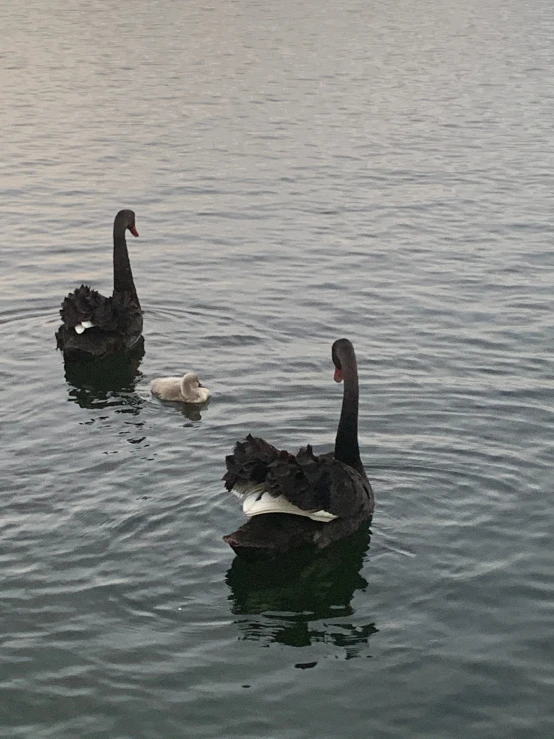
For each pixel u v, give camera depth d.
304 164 28.19
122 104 34.91
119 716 8.76
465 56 43.19
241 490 10.42
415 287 19.39
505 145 30.05
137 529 11.25
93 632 9.74
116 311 16.36
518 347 16.52
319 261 20.94
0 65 41.09
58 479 12.34
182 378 14.56
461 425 13.74
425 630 9.84
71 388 15.09
